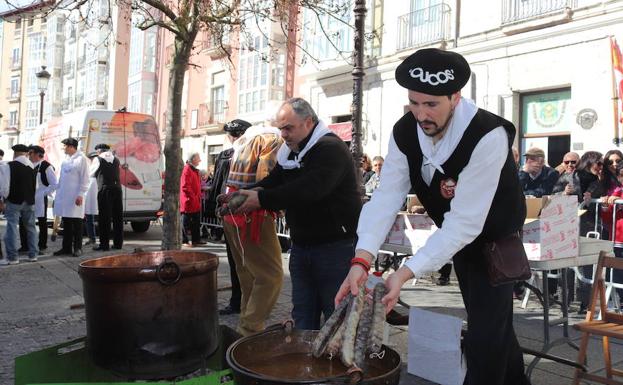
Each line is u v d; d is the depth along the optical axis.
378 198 2.39
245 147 4.08
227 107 22.11
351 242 3.17
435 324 3.36
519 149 12.05
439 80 2.00
